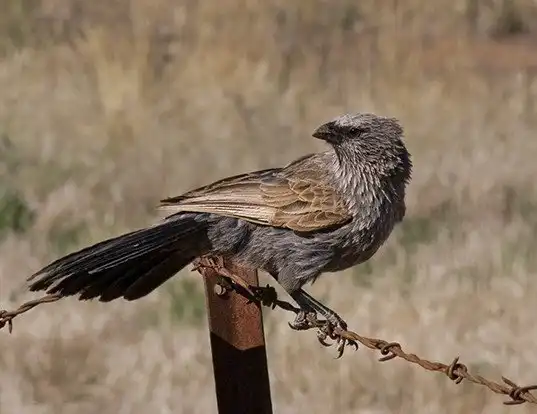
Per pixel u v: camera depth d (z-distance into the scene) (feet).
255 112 72.74
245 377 27.58
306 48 84.79
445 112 73.82
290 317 46.03
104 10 87.30
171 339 44.83
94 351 44.04
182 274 49.49
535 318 45.75
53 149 64.69
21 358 43.39
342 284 48.96
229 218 30.91
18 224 54.85
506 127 71.36
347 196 31.48
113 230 54.08
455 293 47.70
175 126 69.56
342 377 41.73
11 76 76.07
